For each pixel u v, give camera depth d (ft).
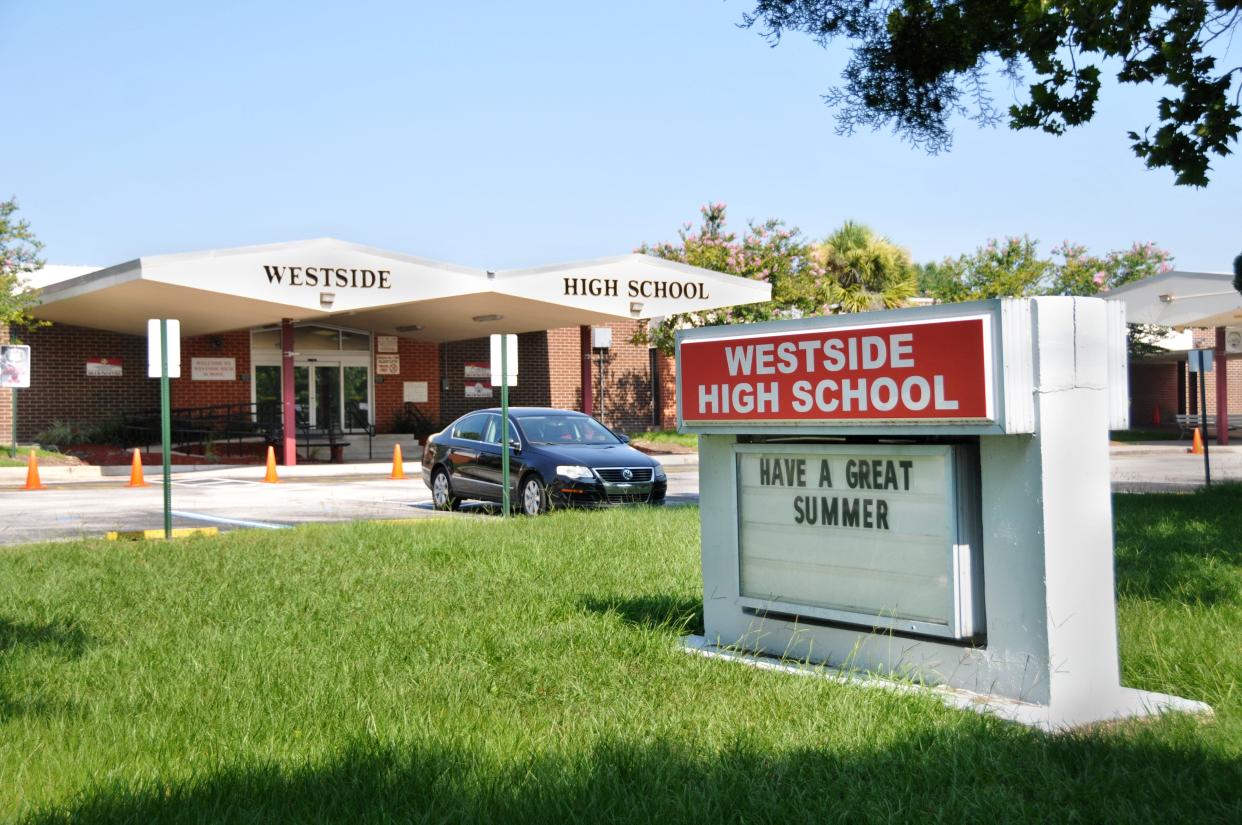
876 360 18.62
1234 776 13.80
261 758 14.78
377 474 91.71
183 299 86.33
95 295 86.07
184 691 18.61
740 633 21.75
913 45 46.85
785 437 21.18
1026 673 17.28
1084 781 13.78
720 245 122.11
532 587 28.30
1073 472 17.31
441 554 34.78
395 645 21.89
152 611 26.30
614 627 22.97
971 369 17.19
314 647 21.79
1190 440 129.90
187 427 111.45
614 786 13.52
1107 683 17.51
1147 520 40.68
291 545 38.29
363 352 121.08
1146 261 163.84
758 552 21.48
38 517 55.36
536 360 128.16
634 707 17.33
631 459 55.01
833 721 16.20
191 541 40.11
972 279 146.20
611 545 35.94
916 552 18.84
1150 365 166.61
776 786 13.60
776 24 48.75
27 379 88.53
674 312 100.32
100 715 17.26
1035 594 17.12
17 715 17.38
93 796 13.41
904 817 12.71
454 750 14.97
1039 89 39.78
